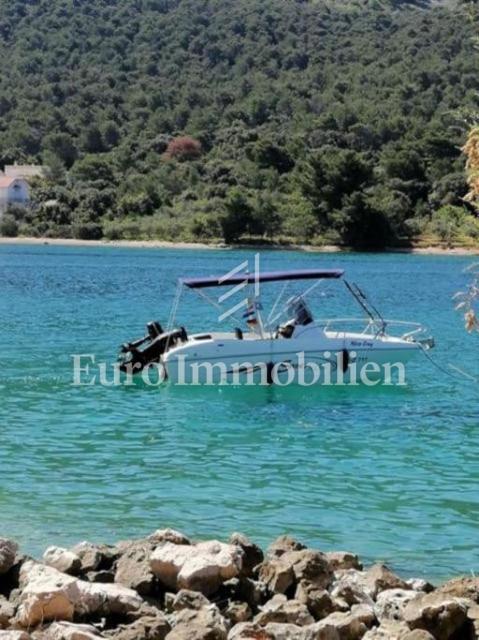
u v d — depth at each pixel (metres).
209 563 21.14
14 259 178.00
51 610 19.00
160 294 109.62
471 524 28.88
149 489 31.84
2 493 30.88
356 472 34.72
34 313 88.31
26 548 25.58
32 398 47.94
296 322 53.66
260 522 28.64
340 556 23.78
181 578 20.95
